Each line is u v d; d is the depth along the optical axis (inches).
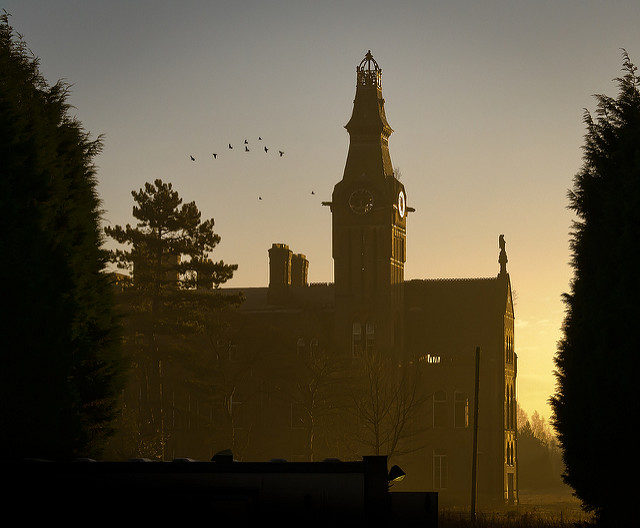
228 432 4015.8
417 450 4015.8
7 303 1263.5
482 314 4399.6
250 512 679.1
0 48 1748.3
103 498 690.8
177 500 685.9
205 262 3882.9
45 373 1285.7
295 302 4746.6
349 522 677.3
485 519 2406.5
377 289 4303.6
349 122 4409.5
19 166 1434.5
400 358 4365.2
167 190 3914.9
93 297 1760.6
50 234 1504.7
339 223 4375.0
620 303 1366.9
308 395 3843.5
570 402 1488.7
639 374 1325.0
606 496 1382.9
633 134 1526.8
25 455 1255.5
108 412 1708.9
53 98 1884.8
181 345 3860.7
